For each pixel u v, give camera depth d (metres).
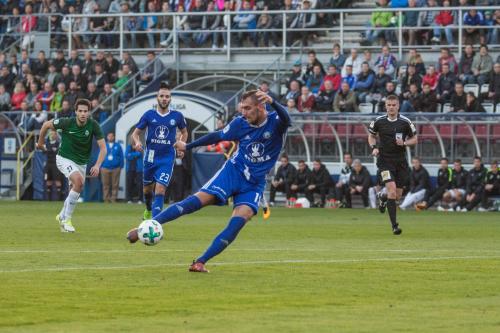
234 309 17.75
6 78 79.31
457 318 16.94
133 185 68.81
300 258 26.62
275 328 15.79
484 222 46.75
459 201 61.03
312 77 70.75
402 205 61.78
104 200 69.06
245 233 37.44
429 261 26.05
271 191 65.06
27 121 72.69
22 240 32.22
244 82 75.75
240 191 22.95
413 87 65.62
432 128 63.38
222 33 78.94
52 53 83.62
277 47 77.00
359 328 15.86
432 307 18.16
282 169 64.62
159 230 22.97
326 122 64.75
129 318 16.72
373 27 73.31
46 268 23.53
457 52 72.88
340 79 69.06
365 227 41.88
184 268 23.59
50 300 18.53
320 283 21.28
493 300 19.09
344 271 23.52
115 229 38.31
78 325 15.97
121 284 20.70
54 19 85.00
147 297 19.02
